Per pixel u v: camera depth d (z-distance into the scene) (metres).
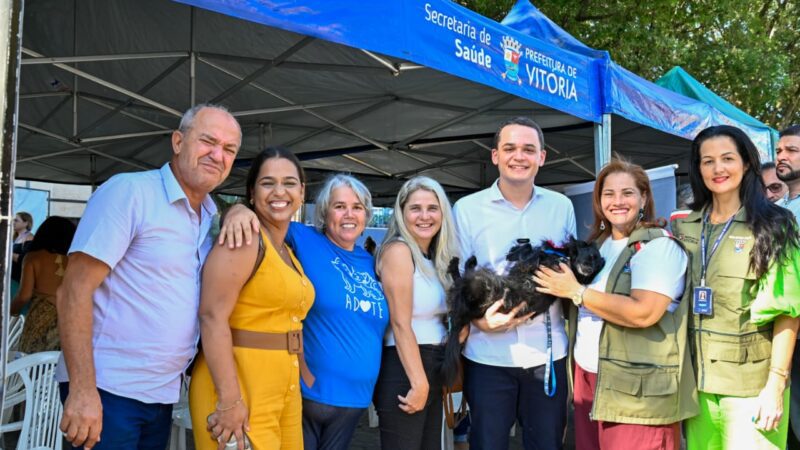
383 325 2.89
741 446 2.82
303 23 3.12
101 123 7.29
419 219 3.03
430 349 2.98
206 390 2.36
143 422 2.28
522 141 3.19
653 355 2.76
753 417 2.80
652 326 2.79
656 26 13.86
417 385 2.79
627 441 2.76
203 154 2.31
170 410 2.44
